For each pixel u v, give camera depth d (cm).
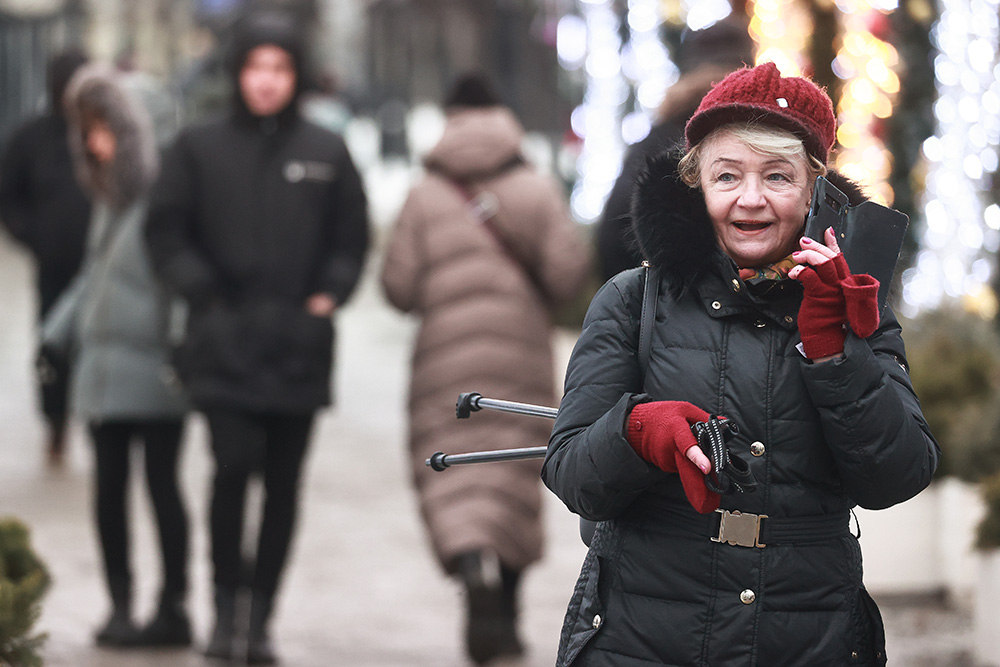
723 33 1474
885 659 820
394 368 3953
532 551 1711
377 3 8981
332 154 1703
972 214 2023
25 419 3167
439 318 1753
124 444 1727
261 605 1647
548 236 1767
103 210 1761
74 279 2609
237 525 1647
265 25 1684
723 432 752
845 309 765
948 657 1584
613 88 2641
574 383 830
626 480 775
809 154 807
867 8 1945
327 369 1669
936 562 1847
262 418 1666
